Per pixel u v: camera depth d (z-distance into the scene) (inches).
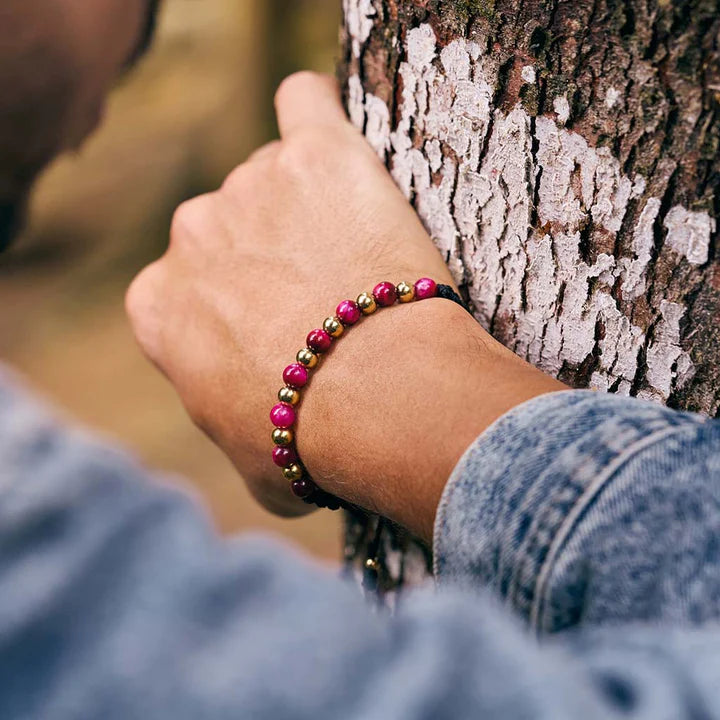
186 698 12.6
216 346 37.5
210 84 185.6
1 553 13.1
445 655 13.4
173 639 13.0
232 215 39.1
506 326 36.6
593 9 30.0
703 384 32.9
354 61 38.9
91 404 137.8
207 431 39.6
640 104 30.2
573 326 34.8
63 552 13.3
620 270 32.9
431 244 36.6
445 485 26.4
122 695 12.5
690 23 28.5
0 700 12.4
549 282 34.7
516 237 34.9
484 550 23.4
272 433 35.1
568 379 35.7
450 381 29.0
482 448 25.0
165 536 13.9
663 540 20.4
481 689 13.4
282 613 13.6
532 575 22.3
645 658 15.8
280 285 36.5
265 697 12.7
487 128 34.0
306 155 38.0
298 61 174.1
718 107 29.0
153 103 184.4
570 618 22.0
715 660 15.8
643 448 22.0
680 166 30.3
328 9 174.4
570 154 32.3
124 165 176.6
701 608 19.0
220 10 187.9
